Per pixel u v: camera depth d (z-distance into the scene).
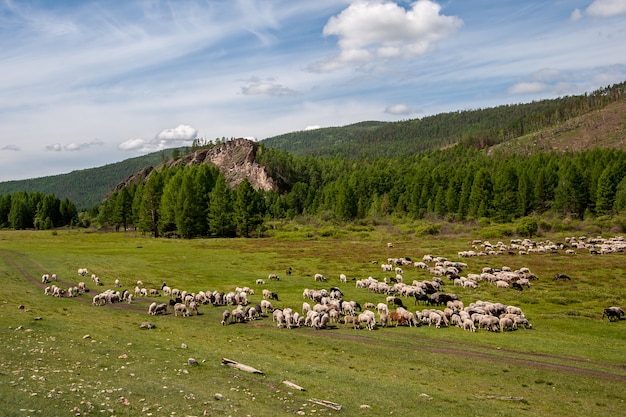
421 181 194.38
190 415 16.70
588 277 62.81
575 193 147.00
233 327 37.12
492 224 145.25
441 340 33.44
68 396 17.14
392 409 19.52
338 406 19.20
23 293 47.78
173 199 140.88
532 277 62.84
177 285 58.38
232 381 21.89
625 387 23.70
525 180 157.88
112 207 180.50
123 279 61.38
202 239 129.75
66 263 74.31
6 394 16.53
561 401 21.61
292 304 47.31
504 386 23.64
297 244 113.12
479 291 54.25
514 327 37.47
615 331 36.47
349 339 33.66
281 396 20.20
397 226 157.00
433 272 66.88
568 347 31.48
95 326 33.41
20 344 25.39
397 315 38.94
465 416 19.12
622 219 122.44
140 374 21.70
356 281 60.00
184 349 27.91
